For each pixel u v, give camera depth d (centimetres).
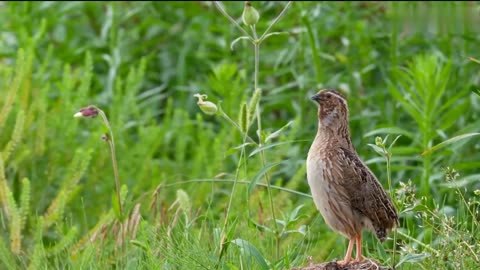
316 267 1020
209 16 1697
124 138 1486
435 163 1323
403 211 1012
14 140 1327
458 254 1009
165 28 1750
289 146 1387
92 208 1391
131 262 1093
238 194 1262
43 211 1386
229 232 1018
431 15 1541
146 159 1430
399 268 1038
